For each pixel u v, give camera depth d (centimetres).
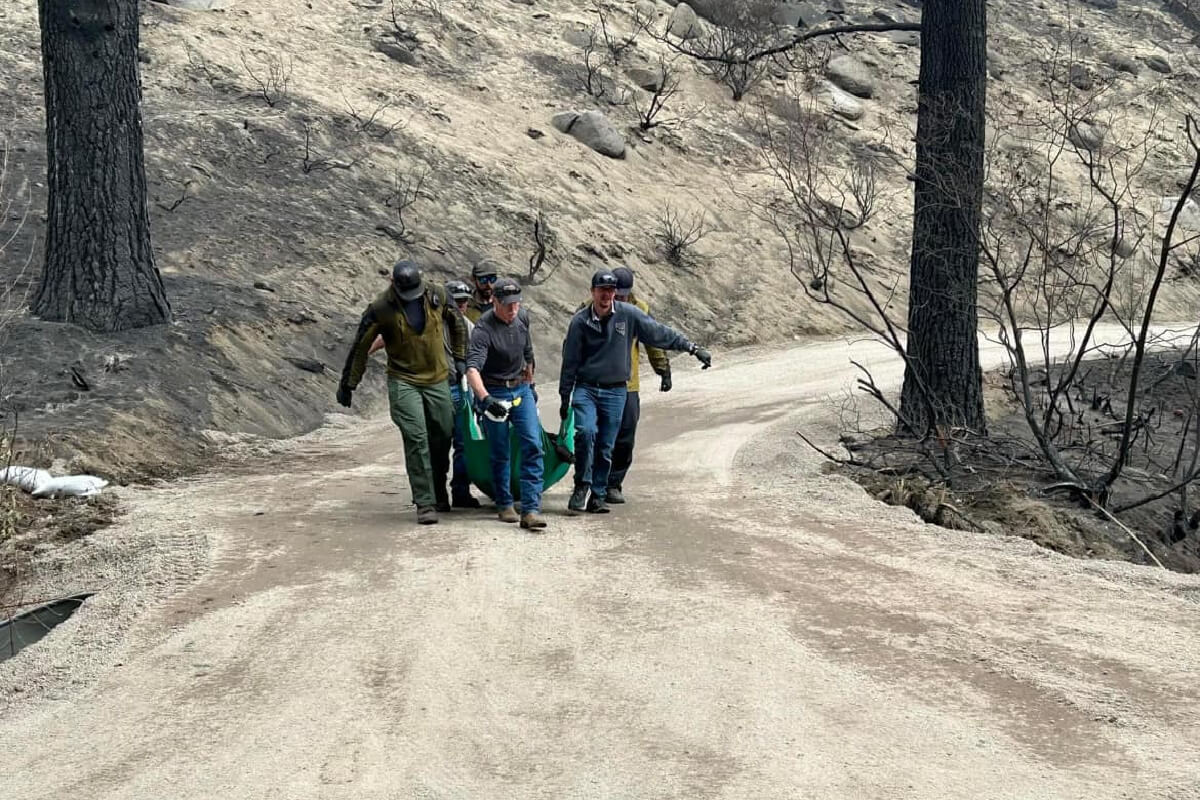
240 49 3094
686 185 3434
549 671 522
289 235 2255
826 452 1226
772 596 641
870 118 4147
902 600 632
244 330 1739
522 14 4047
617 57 3909
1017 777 396
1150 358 2205
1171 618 595
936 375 1337
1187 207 3900
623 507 927
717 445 1303
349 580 689
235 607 638
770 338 2880
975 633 568
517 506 926
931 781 395
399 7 3750
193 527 851
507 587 665
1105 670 509
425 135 2983
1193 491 1229
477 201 2800
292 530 838
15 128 2283
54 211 1562
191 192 2281
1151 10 5803
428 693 496
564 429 888
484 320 839
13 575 779
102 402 1323
